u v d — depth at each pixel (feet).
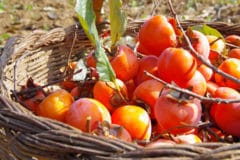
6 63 3.54
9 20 9.15
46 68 4.06
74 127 2.66
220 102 2.67
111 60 3.14
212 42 3.56
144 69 3.19
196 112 2.76
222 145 2.36
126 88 3.13
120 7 3.09
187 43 2.98
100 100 3.03
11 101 2.81
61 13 9.63
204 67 3.20
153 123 3.06
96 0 3.67
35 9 9.68
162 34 3.12
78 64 3.24
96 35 2.89
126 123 2.81
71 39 4.17
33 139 2.58
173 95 2.74
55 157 2.56
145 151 2.34
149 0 9.88
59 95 3.01
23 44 3.84
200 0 9.89
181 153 2.31
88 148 2.45
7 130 2.75
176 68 2.89
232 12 9.45
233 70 3.22
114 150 2.40
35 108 3.13
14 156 2.85
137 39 3.63
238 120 2.83
